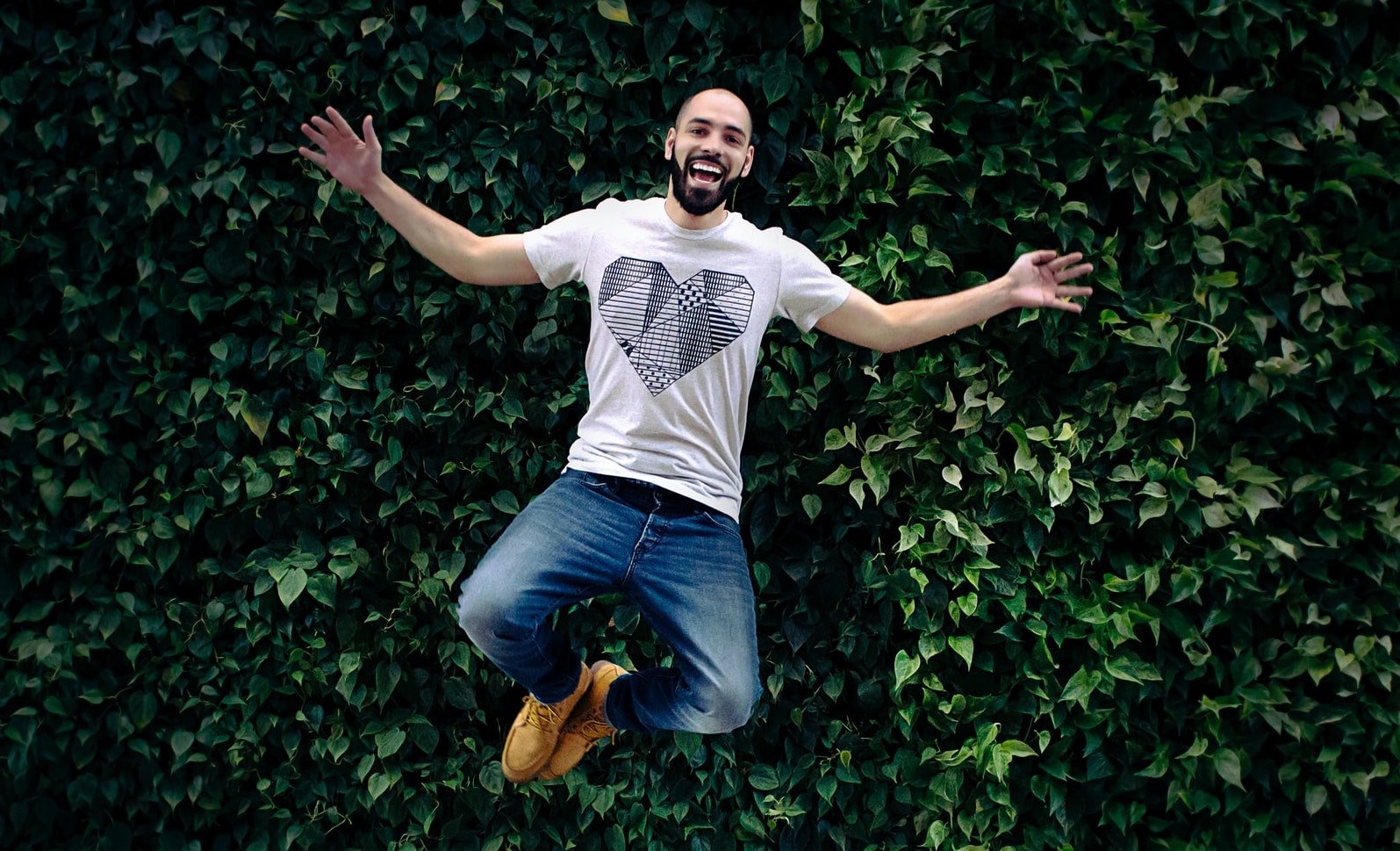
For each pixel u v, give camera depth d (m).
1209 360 2.32
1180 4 2.34
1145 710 2.41
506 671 1.93
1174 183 2.35
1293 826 2.45
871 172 2.25
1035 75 2.32
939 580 2.34
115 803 2.25
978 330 2.34
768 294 1.91
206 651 2.26
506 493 2.29
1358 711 2.47
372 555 2.30
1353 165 2.39
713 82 2.24
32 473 2.23
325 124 1.80
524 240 1.94
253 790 2.29
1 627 2.24
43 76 2.18
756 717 2.34
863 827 2.37
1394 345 2.43
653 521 1.86
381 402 2.26
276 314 2.26
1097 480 2.38
